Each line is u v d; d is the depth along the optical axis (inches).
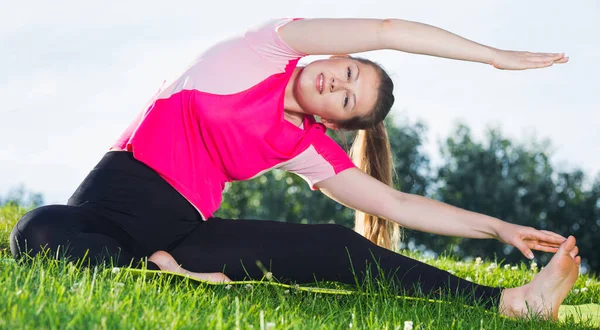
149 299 104.3
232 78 139.0
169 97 140.9
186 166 140.6
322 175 149.5
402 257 141.9
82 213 134.0
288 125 146.0
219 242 143.3
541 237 136.2
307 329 103.7
